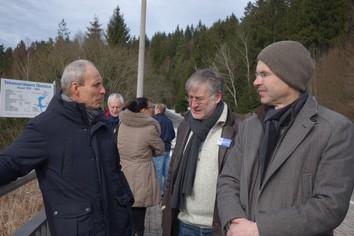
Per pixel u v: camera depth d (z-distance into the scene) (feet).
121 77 120.98
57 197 8.50
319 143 7.02
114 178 9.37
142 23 40.68
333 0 133.39
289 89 7.50
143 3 40.47
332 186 6.81
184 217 10.69
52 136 8.42
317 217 6.65
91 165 8.71
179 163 10.85
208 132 10.43
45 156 8.38
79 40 126.82
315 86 104.32
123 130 16.74
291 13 154.81
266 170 7.35
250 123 8.21
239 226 7.10
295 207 6.87
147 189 16.55
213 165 10.25
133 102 16.87
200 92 10.30
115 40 169.07
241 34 171.73
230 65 171.32
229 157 8.61
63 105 8.63
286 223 6.70
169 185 11.04
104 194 8.86
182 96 237.04
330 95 101.86
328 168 6.90
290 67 7.37
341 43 114.42
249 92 153.99
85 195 8.59
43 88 32.78
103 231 8.72
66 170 8.48
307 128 7.11
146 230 21.98
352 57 103.71
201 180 10.31
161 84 181.47
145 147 16.58
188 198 10.57
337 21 131.85
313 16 135.74
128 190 10.04
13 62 126.62
